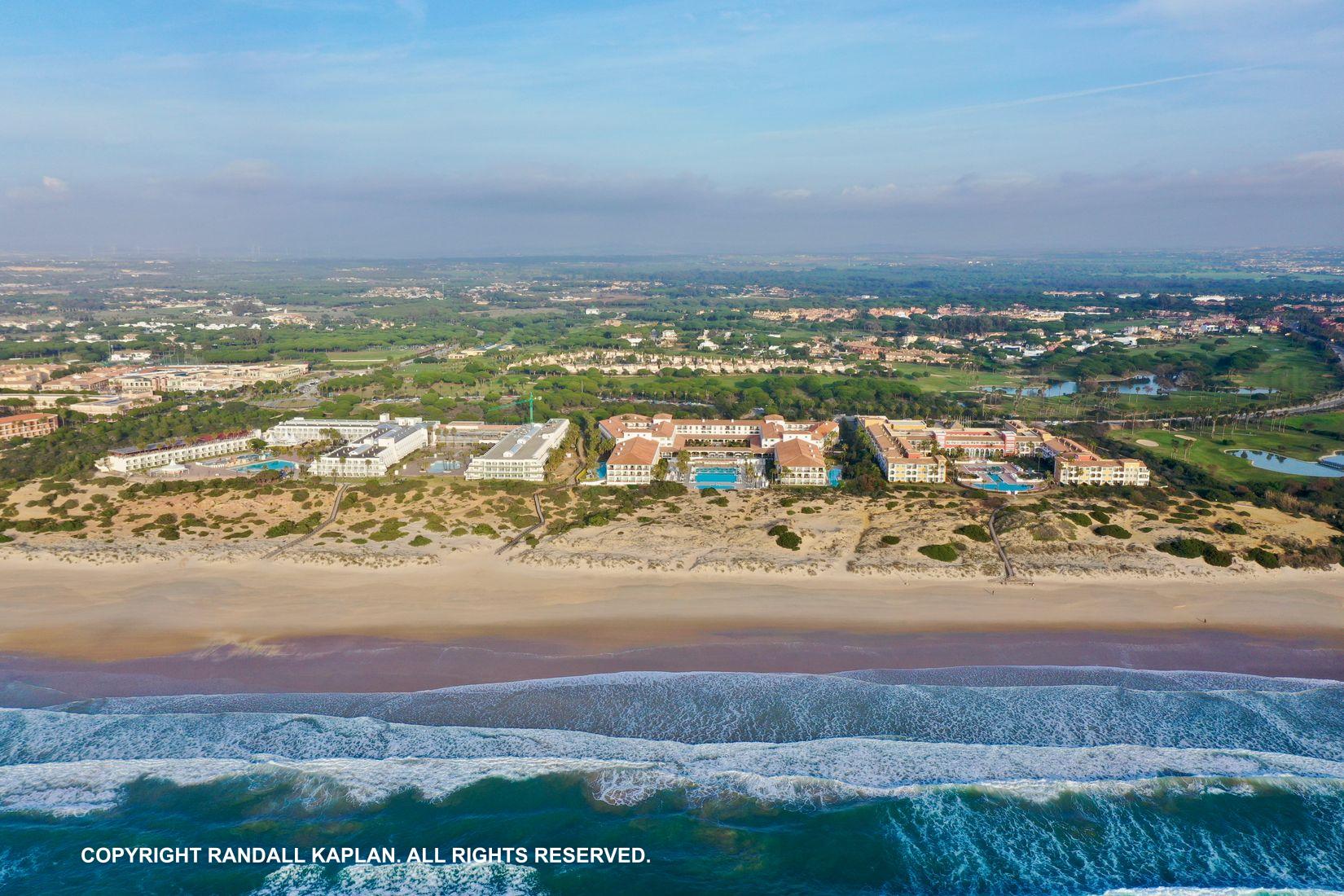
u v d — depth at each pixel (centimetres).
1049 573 13100
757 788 8444
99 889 7269
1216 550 13425
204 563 13700
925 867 7544
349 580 13112
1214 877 7388
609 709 9669
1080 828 7944
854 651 10969
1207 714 9588
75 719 9431
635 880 7431
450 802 8281
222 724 9381
